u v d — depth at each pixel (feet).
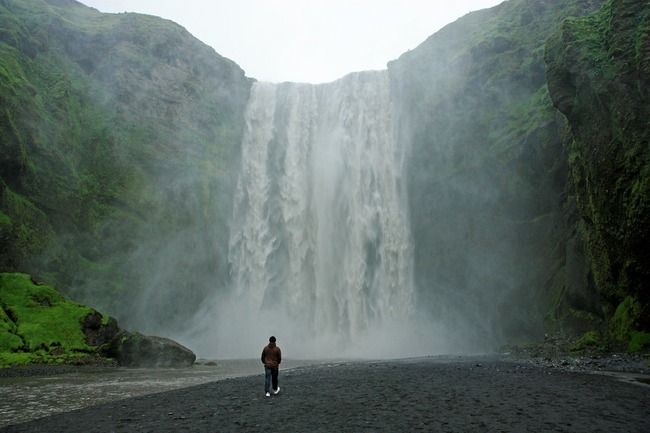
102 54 156.15
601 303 91.30
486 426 32.78
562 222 112.98
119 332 92.84
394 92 171.73
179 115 160.86
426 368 69.15
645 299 74.59
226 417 38.14
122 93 151.84
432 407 39.50
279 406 42.04
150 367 84.99
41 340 83.66
